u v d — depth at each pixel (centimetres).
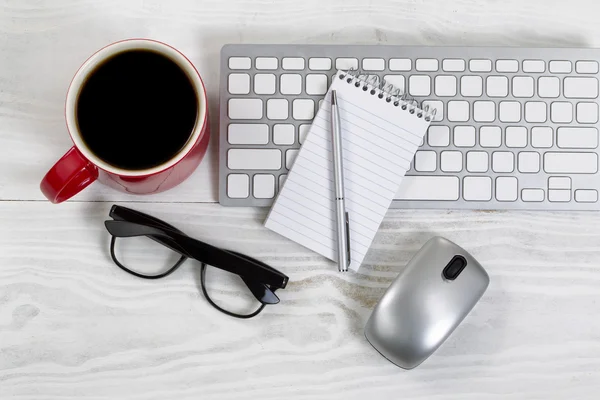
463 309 64
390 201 68
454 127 69
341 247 66
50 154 70
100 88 56
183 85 57
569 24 73
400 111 68
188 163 61
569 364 70
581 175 69
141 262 70
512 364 70
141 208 70
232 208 70
